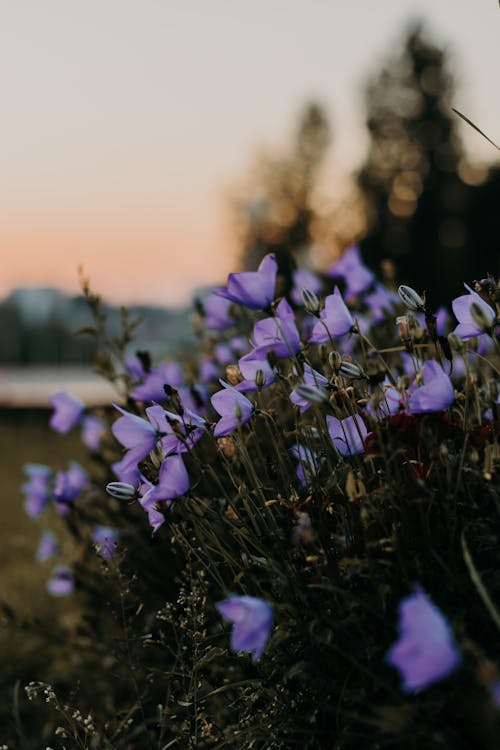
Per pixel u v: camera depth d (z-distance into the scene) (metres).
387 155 12.47
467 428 0.72
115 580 0.93
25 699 1.13
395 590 0.65
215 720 0.80
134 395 0.87
